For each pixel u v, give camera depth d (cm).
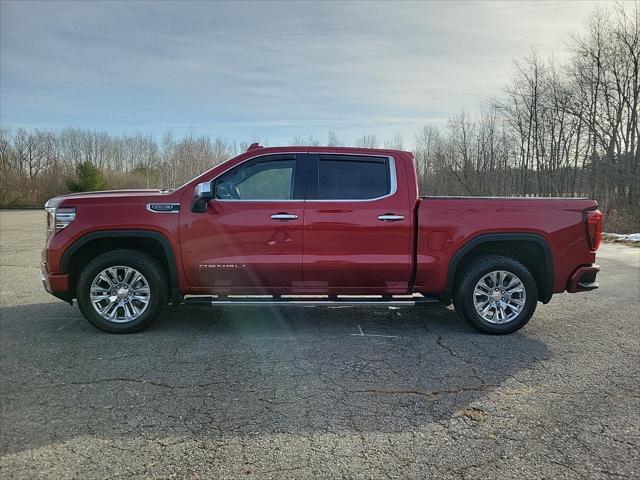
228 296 484
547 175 2872
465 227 466
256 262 459
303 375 366
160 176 5478
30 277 779
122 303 464
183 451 257
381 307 593
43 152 5969
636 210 1977
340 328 498
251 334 473
